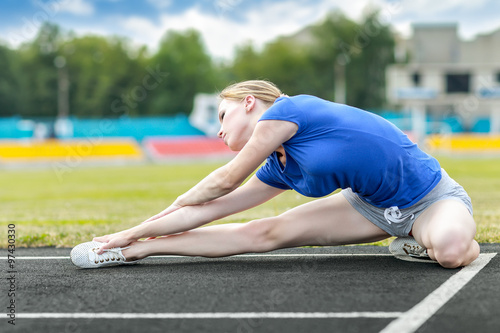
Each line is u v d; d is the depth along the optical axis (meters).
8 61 43.41
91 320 2.19
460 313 2.15
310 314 2.19
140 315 2.24
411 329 1.98
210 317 2.18
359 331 1.98
